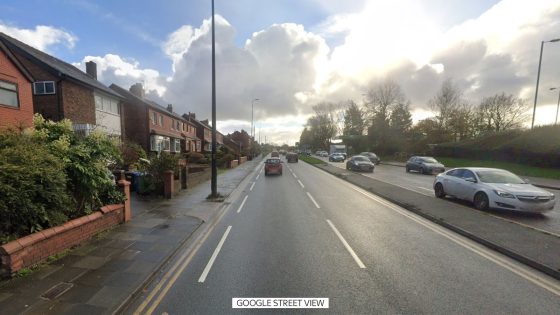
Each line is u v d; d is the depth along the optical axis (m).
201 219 8.68
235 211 10.00
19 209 4.90
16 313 3.65
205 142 62.88
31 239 4.89
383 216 9.20
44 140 6.43
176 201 11.62
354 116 81.00
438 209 9.73
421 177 22.44
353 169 28.33
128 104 32.00
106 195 7.82
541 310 3.85
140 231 7.29
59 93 19.25
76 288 4.29
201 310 3.86
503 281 4.67
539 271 5.05
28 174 5.05
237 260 5.55
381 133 58.22
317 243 6.54
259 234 7.27
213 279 4.75
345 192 14.41
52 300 3.96
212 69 12.90
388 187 15.38
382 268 5.16
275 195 13.48
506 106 53.19
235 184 17.30
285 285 4.54
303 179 20.70
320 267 5.21
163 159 13.02
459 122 50.66
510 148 28.12
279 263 5.40
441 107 51.97
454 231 7.49
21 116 14.83
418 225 8.11
